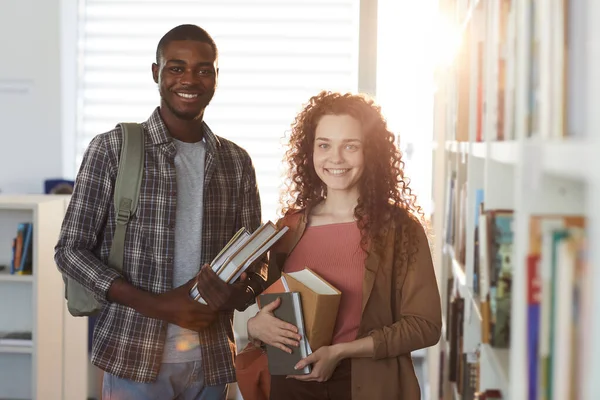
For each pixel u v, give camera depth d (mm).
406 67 4996
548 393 938
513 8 1354
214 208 2289
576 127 839
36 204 3561
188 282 2164
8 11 5328
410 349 1893
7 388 3934
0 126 5391
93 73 5414
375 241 1928
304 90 5352
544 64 991
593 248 700
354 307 1937
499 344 1607
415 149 4980
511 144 1267
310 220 2047
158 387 2193
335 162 1960
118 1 5379
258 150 5355
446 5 3107
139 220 2180
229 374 2283
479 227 1812
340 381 1915
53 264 3783
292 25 5340
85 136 5445
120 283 2119
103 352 2186
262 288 2281
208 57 2248
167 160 2217
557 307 893
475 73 2012
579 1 835
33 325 3568
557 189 1070
